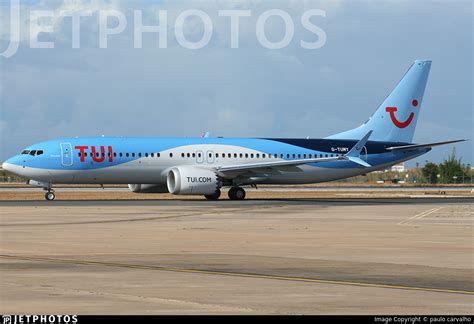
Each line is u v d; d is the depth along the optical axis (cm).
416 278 3266
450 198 12800
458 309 2531
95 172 10812
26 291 2855
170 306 2555
